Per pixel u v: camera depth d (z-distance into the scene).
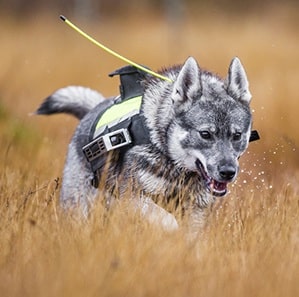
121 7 86.00
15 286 13.55
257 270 14.60
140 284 13.66
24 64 51.59
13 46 62.03
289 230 16.88
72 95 21.14
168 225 16.34
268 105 37.53
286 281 14.17
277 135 29.58
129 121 17.30
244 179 22.61
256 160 25.16
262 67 52.31
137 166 17.09
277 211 17.84
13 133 28.52
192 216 17.44
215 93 17.20
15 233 15.84
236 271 14.51
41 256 14.77
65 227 16.17
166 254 14.68
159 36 68.12
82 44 64.50
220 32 69.75
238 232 16.66
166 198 17.17
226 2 82.25
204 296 13.61
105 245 14.99
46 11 82.44
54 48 62.09
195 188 17.38
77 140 19.14
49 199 17.94
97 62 55.09
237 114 17.05
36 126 32.41
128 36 68.88
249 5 82.31
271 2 83.19
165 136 16.94
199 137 16.84
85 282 13.53
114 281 13.62
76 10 75.62
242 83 17.39
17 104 39.41
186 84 17.03
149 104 17.23
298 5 82.50
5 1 83.50
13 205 17.44
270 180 22.08
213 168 16.67
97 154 17.67
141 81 18.00
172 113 16.98
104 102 19.47
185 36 66.94
